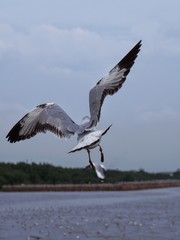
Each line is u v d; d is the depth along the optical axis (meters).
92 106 7.36
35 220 51.16
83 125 7.23
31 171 152.38
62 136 7.22
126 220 50.06
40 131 7.34
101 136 6.62
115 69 7.47
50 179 152.88
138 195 116.44
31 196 112.31
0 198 101.50
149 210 64.44
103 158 6.61
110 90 7.39
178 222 47.34
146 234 38.78
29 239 36.53
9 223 47.62
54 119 7.35
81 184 156.38
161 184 191.12
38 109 7.43
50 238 37.06
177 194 120.75
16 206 75.38
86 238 36.81
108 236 37.75
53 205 77.75
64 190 148.00
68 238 36.91
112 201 88.62
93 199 97.31
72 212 62.72
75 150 6.47
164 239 36.03
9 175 143.50
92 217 54.62
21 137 7.31
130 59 7.41
